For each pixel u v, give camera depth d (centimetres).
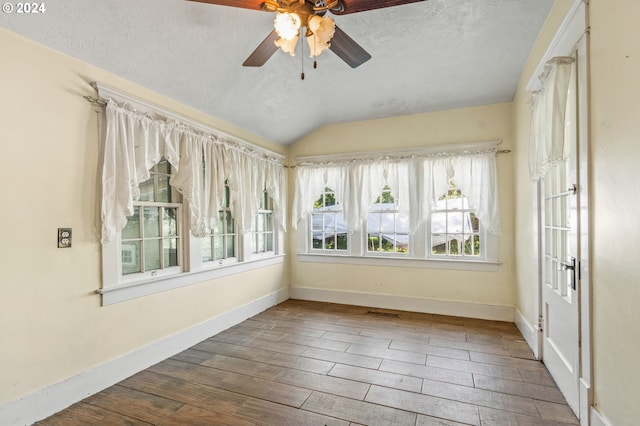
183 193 294
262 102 342
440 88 343
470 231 394
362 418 193
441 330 339
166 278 281
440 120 399
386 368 256
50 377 200
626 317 137
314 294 463
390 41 265
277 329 346
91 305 225
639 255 127
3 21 179
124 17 200
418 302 408
